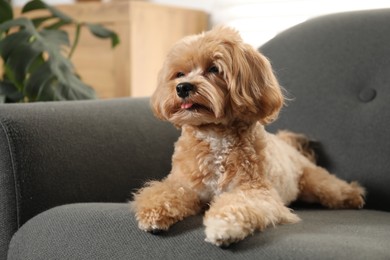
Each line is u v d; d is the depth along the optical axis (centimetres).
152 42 220
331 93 153
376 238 96
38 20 183
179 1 248
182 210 102
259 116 116
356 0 192
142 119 146
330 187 134
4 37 173
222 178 112
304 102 157
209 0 241
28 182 116
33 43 166
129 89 213
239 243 90
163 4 229
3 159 116
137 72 214
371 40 150
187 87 110
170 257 93
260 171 113
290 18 208
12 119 117
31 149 117
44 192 118
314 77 157
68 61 176
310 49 159
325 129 152
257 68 116
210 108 111
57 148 122
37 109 124
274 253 85
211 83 113
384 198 140
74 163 124
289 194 127
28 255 109
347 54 153
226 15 229
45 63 167
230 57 113
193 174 113
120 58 213
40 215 113
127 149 137
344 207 136
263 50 168
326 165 150
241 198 100
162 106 118
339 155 148
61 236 106
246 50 116
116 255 98
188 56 115
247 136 116
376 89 147
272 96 114
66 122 127
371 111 145
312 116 155
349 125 148
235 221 90
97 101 142
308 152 149
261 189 109
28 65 162
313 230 99
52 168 120
